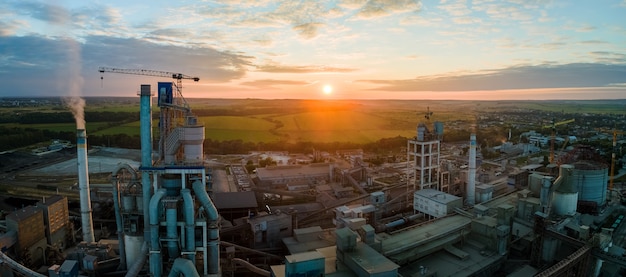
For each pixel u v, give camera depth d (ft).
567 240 315.78
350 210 371.56
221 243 327.06
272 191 554.87
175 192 268.00
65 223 403.13
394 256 309.63
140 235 286.46
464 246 348.59
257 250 350.84
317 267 233.14
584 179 471.62
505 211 348.59
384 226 395.55
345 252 269.64
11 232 334.65
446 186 487.20
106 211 475.72
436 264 317.22
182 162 266.57
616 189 628.28
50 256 369.91
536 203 388.57
